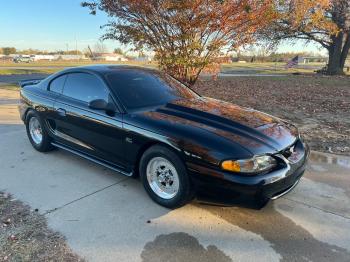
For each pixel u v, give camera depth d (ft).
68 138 15.70
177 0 30.71
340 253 9.74
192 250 9.77
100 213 11.71
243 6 31.14
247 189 10.18
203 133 11.18
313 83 65.00
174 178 11.57
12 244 9.93
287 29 88.17
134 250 9.75
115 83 14.11
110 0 32.89
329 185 14.21
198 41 33.55
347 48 104.68
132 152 12.67
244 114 13.50
